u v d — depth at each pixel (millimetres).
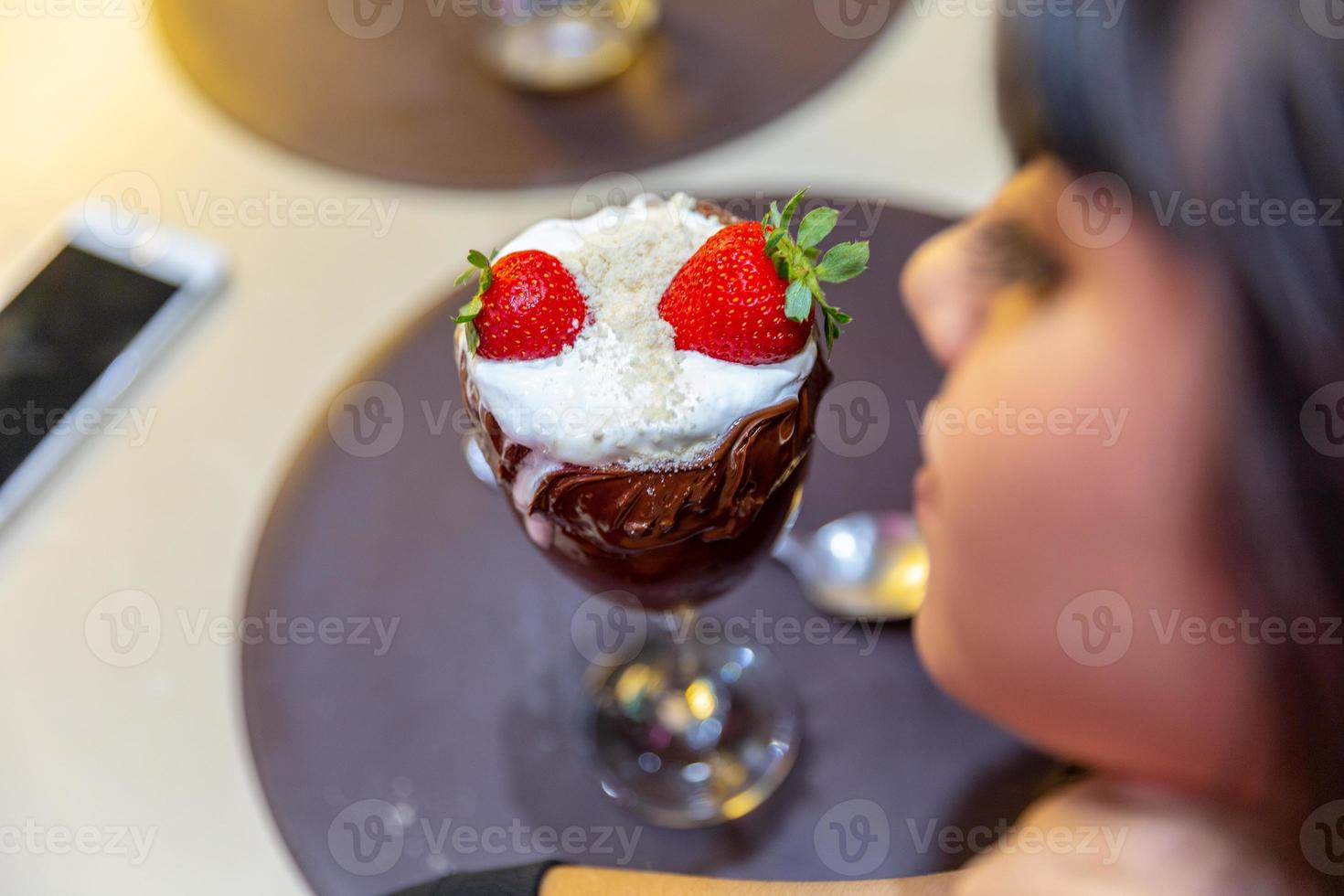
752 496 469
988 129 689
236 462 635
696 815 536
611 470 458
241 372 658
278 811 539
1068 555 406
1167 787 437
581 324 462
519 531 593
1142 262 375
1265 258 354
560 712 559
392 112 720
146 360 655
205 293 671
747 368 456
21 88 773
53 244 686
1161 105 356
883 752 544
